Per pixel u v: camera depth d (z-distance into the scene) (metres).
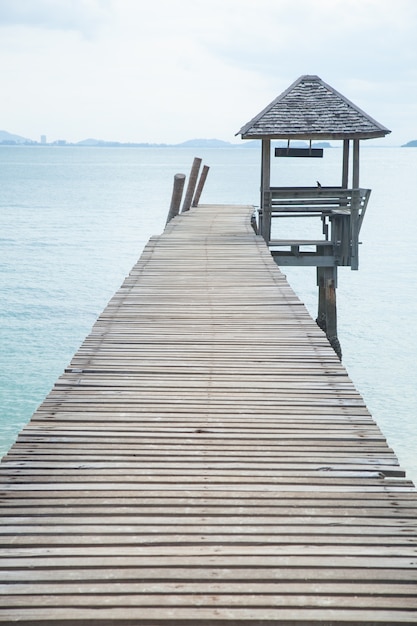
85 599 2.83
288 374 5.68
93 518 3.43
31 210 54.81
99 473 3.92
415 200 67.88
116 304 8.10
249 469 4.00
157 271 10.14
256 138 13.16
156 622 2.70
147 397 5.12
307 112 13.52
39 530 3.31
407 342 19.00
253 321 7.38
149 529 3.33
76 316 22.06
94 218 49.34
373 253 34.97
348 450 4.26
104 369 5.75
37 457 4.11
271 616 2.73
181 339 6.68
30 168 152.38
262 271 10.16
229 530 3.32
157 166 173.88
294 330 7.04
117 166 172.75
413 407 14.18
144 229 43.25
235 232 14.56
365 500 3.63
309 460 4.11
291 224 47.12
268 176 13.41
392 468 4.00
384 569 3.02
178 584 2.93
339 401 5.07
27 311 22.64
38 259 32.12
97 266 30.50
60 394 5.18
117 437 4.42
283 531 3.32
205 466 4.02
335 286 13.91
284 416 4.78
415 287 26.64
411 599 2.85
